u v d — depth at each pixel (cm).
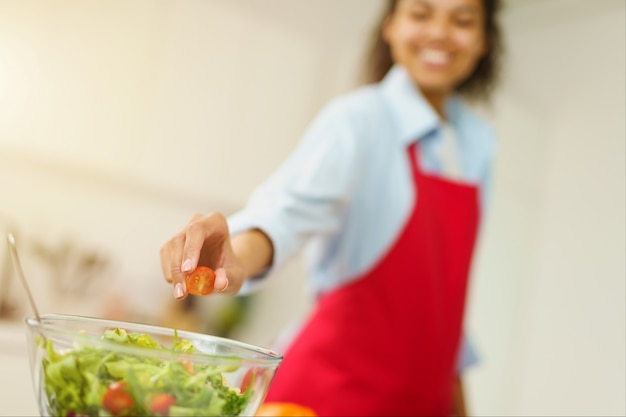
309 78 305
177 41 278
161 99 276
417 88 149
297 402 128
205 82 284
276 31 297
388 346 132
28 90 257
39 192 262
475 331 320
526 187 314
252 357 57
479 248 325
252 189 294
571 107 309
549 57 318
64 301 266
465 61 143
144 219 279
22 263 258
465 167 158
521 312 309
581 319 293
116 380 51
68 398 52
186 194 282
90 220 270
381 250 135
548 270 305
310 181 120
